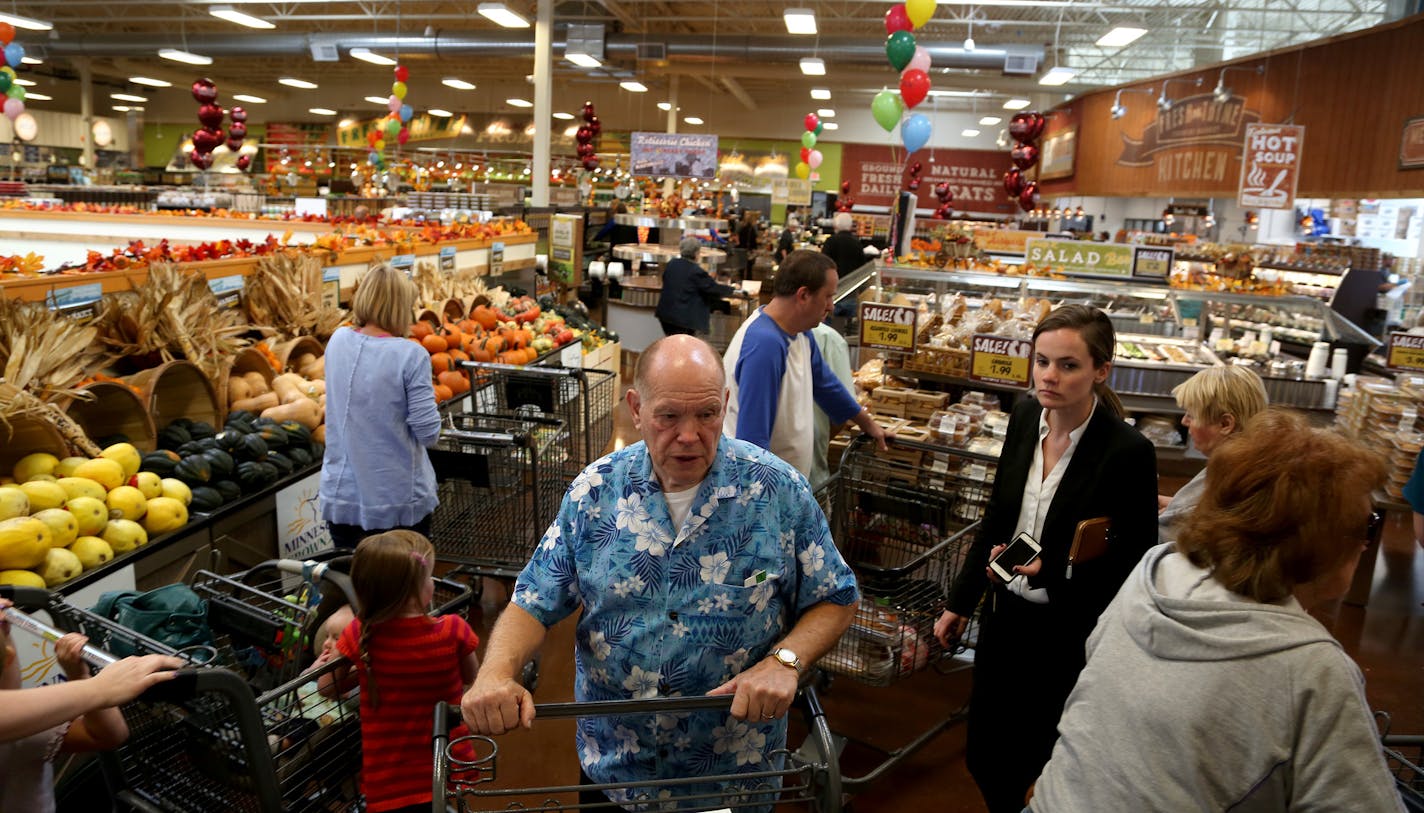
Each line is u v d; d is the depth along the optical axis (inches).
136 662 73.0
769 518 66.1
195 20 881.5
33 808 74.5
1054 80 620.7
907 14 396.5
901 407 189.9
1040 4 601.0
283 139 1221.1
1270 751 47.8
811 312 121.7
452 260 324.5
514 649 63.8
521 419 176.2
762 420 120.6
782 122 1213.7
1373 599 193.0
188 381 164.6
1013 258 547.5
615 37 662.5
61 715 66.7
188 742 86.8
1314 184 474.0
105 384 138.8
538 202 520.4
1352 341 278.1
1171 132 613.0
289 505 158.4
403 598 92.2
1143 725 51.4
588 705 58.9
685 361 61.8
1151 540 90.7
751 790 65.1
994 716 97.7
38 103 1203.2
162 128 1256.8
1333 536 50.1
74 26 971.9
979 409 166.9
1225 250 554.6
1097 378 90.9
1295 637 48.9
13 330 134.0
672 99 961.5
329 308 218.7
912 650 119.0
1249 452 53.0
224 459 144.4
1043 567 92.1
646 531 65.2
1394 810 45.7
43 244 395.9
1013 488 96.4
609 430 214.2
